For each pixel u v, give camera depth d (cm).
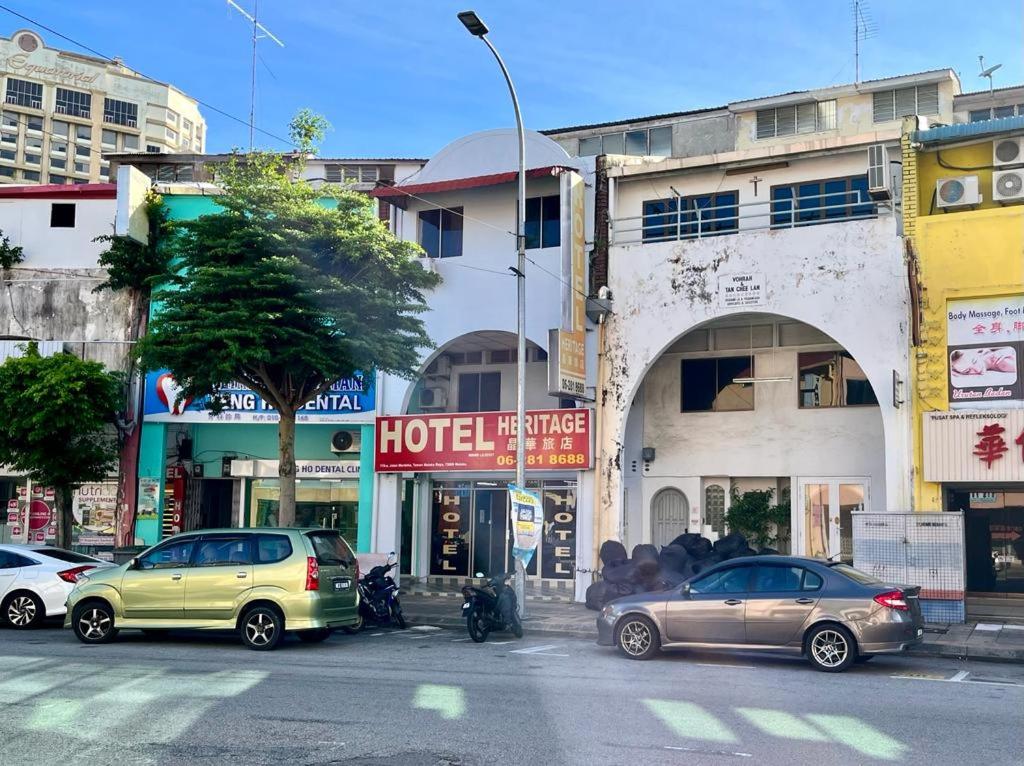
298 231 1739
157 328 1730
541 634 1678
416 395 2602
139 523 2441
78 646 1402
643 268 2112
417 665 1230
